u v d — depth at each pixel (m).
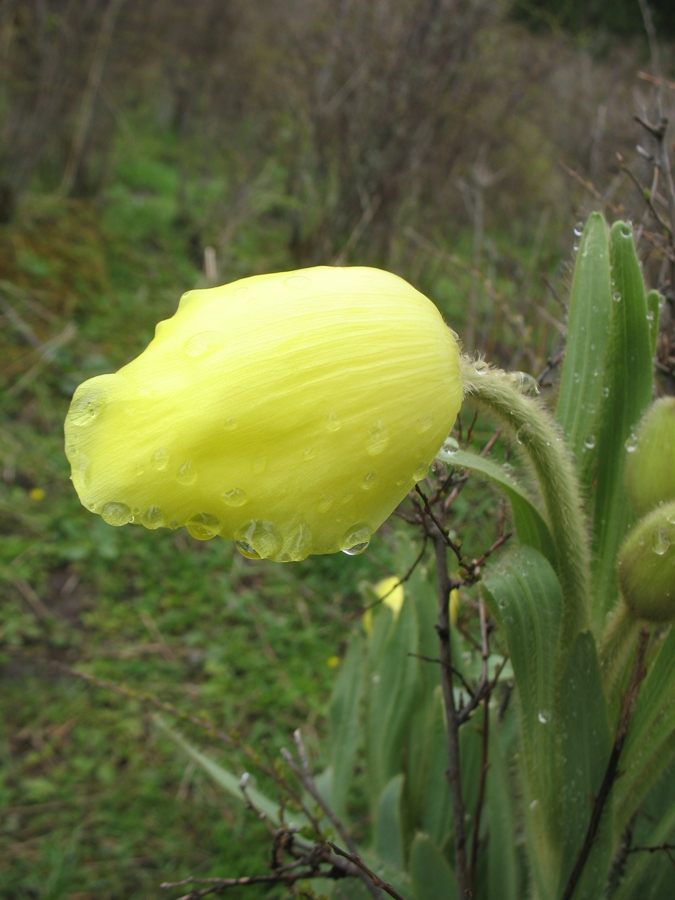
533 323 0.39
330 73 0.81
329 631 0.51
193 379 0.14
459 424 0.22
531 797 0.19
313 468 0.14
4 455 0.62
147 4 0.99
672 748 0.18
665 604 0.17
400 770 0.27
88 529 0.58
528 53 0.87
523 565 0.17
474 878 0.22
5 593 0.52
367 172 0.76
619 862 0.21
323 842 0.19
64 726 0.45
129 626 0.51
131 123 1.28
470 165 0.78
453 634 0.26
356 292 0.15
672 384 0.29
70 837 0.39
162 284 0.90
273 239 0.98
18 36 0.85
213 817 0.41
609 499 0.20
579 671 0.17
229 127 1.15
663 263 0.28
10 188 0.86
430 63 0.75
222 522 0.14
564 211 0.57
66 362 0.73
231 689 0.47
